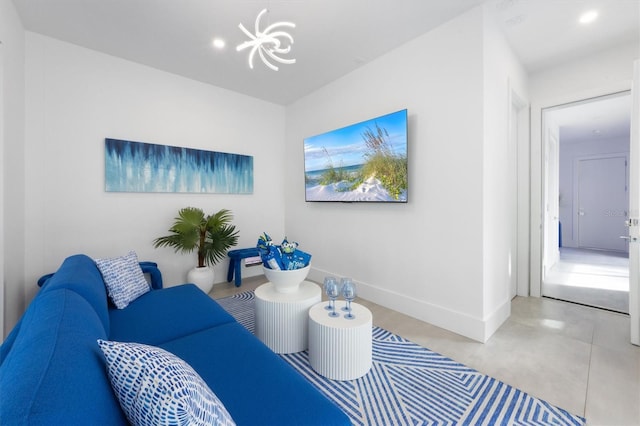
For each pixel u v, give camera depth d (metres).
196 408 0.68
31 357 0.69
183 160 3.45
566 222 6.79
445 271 2.47
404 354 2.03
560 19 2.34
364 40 2.69
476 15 2.23
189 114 3.51
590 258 5.34
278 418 0.94
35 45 2.57
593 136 5.96
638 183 2.11
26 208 2.54
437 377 1.77
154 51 2.89
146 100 3.19
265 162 4.27
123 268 2.13
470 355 2.02
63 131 2.71
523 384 1.69
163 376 0.70
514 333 2.35
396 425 1.39
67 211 2.74
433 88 2.51
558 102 3.04
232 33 2.59
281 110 4.43
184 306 1.97
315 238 3.93
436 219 2.52
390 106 2.88
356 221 3.31
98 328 1.12
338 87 3.50
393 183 2.76
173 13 2.31
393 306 2.88
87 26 2.48
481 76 2.21
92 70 2.86
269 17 2.35
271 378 1.15
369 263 3.16
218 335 1.53
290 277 2.13
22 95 2.44
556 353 2.04
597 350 2.07
